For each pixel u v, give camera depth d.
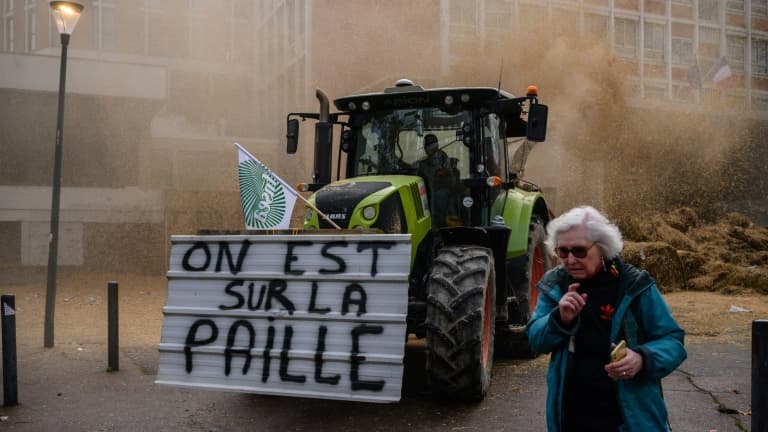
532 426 5.01
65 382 6.54
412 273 6.14
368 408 5.60
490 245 6.07
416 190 6.26
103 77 22.97
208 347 5.21
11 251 22.44
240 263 5.34
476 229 5.76
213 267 5.39
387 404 5.70
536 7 33.41
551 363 2.89
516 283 7.11
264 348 5.09
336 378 4.88
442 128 6.73
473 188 6.57
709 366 6.96
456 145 6.68
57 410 5.61
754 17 39.69
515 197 7.33
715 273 14.75
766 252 18.09
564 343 2.85
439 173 6.66
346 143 7.00
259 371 5.07
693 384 6.20
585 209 2.91
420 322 6.02
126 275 21.12
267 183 5.73
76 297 14.71
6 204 22.03
